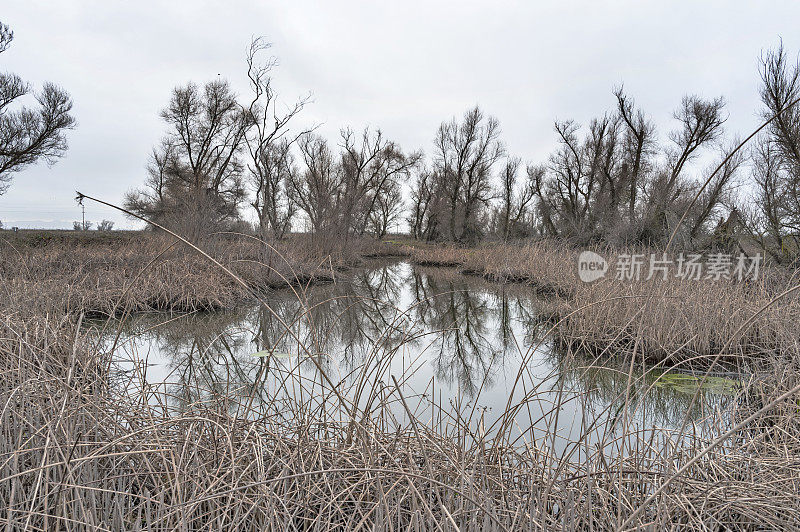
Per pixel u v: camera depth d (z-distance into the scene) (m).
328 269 14.94
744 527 2.01
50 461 1.87
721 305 5.79
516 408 2.29
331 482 2.03
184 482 1.83
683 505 1.87
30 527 1.57
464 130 35.81
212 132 24.17
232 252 12.39
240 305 9.41
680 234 11.66
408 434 2.48
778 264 9.05
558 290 11.01
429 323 8.80
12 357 2.46
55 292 6.02
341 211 19.28
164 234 15.55
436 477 2.05
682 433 1.89
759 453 2.35
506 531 1.53
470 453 2.29
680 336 5.31
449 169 36.59
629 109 23.38
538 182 33.03
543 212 31.59
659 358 5.25
